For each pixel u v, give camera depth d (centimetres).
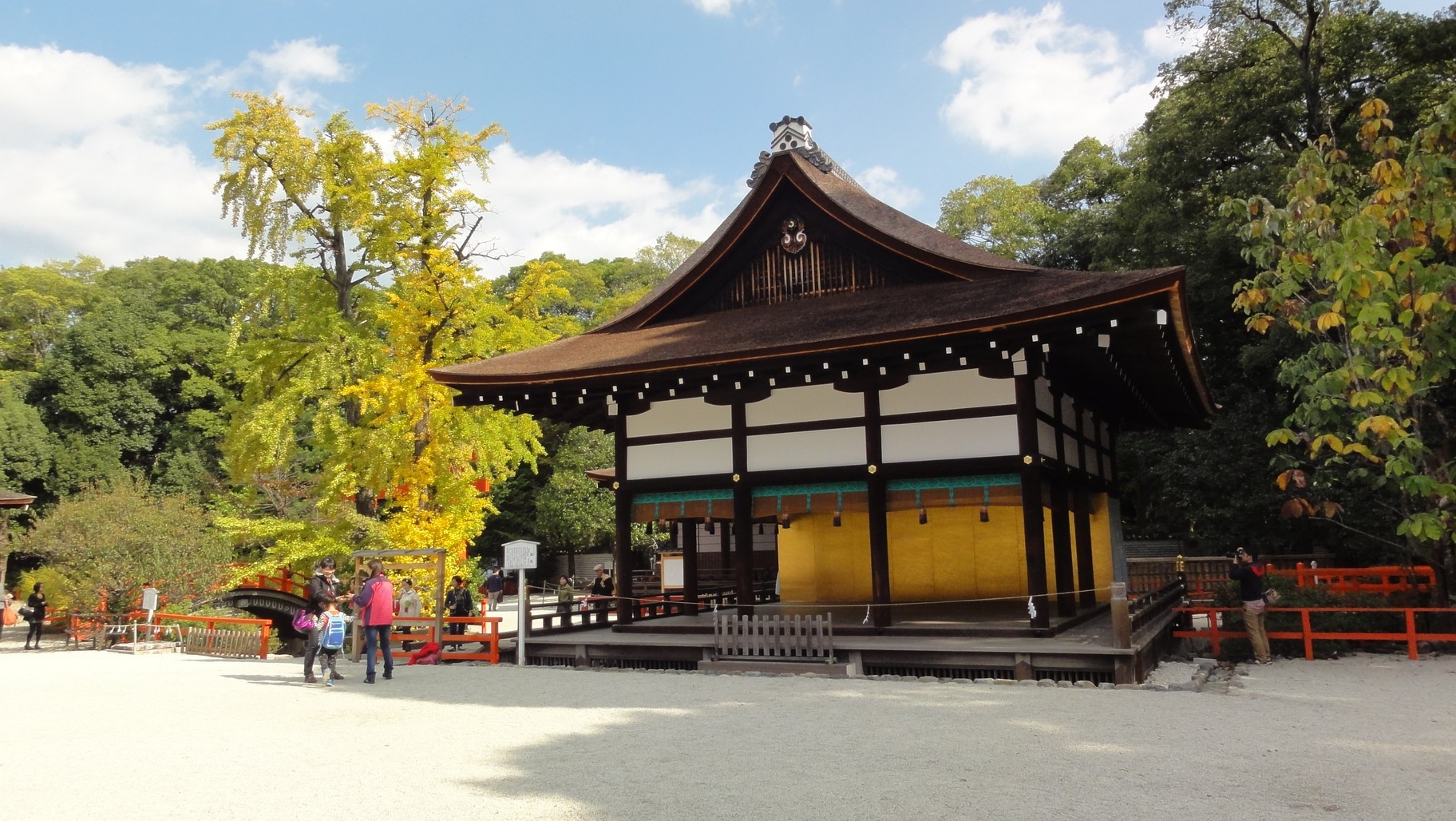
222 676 1442
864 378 1472
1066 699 1020
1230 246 2617
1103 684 1127
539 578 5100
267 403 2247
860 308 1567
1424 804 584
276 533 2295
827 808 587
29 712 1075
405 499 2197
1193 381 1691
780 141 1859
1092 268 3114
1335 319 1032
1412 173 1055
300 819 592
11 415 4341
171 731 931
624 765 724
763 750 767
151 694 1226
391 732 902
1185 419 2233
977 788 630
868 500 1442
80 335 4806
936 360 1427
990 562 1803
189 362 5209
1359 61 2550
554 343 1922
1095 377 1691
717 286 1867
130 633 2364
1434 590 1524
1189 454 2761
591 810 596
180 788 680
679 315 1902
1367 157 2470
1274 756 723
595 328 1969
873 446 1448
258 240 2434
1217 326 2894
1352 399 1091
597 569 2641
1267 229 1212
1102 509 1945
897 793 620
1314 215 1144
